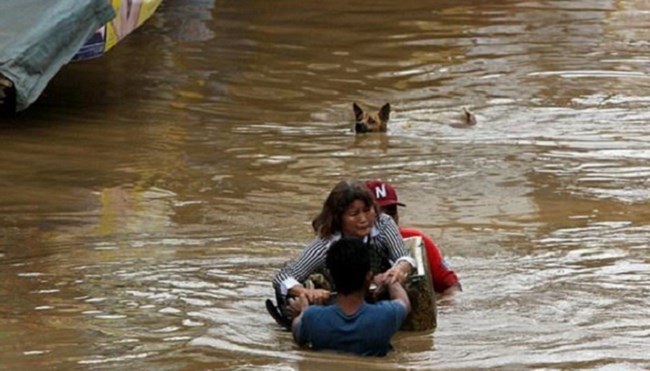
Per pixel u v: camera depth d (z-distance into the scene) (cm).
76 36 3331
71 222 2445
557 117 3456
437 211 2530
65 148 3106
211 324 1827
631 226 2420
